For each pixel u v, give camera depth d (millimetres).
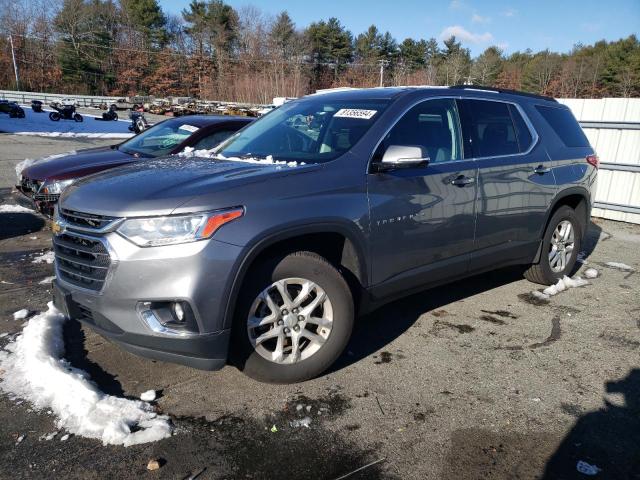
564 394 3236
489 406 3086
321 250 3377
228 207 2801
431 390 3246
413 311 4516
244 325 2951
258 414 2957
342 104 4016
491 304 4711
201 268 2699
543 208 4684
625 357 3742
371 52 86125
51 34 69562
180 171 3291
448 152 3930
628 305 4762
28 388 3121
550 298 4898
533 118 4746
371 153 3455
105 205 2855
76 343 3723
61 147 17797
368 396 3164
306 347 3238
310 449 2680
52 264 5535
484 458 2639
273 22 78375
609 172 8938
